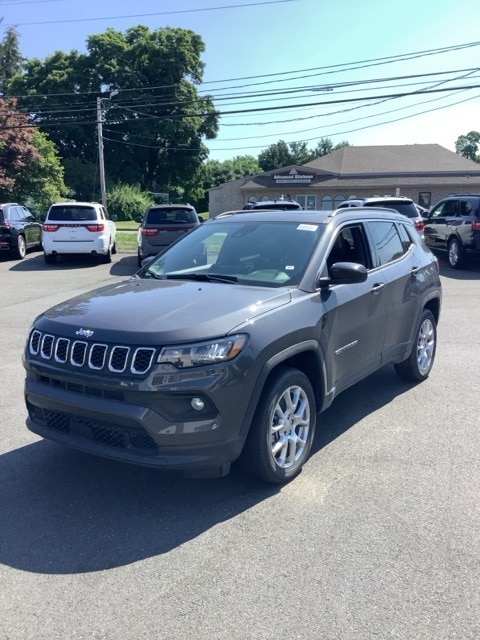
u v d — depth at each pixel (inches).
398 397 232.8
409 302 226.5
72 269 644.7
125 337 140.2
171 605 114.7
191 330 139.4
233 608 113.6
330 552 131.0
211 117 2220.7
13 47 2434.8
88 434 147.3
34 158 1216.8
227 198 1791.3
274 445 157.9
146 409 135.5
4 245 691.4
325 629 107.6
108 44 2081.7
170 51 2085.4
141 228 611.2
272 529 140.6
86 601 116.3
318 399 175.8
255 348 144.4
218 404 138.4
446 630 107.0
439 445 187.3
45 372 151.3
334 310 175.3
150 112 2122.3
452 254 624.4
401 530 139.2
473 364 277.1
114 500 155.6
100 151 1272.1
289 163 3476.9
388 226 228.8
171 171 2365.9
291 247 185.8
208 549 133.0
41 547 134.8
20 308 431.5
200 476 143.2
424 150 1715.1
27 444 191.8
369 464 174.2
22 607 114.8
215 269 188.4
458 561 127.3
